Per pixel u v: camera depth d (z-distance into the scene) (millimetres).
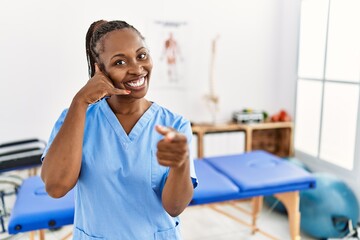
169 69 3314
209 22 3379
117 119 927
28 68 2955
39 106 3031
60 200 1774
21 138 3031
